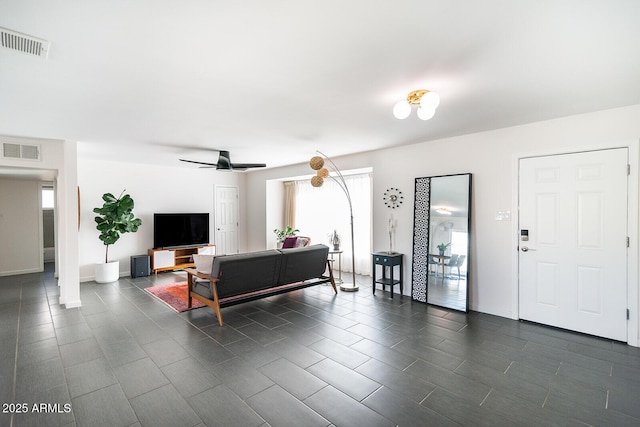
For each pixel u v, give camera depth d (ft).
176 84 7.80
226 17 5.04
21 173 15.89
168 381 8.02
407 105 8.32
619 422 6.45
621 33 5.57
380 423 6.43
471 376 8.24
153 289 17.16
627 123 9.87
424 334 11.01
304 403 7.11
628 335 10.05
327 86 8.02
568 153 11.02
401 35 5.65
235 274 12.67
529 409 6.88
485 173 13.01
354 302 14.89
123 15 4.94
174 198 23.30
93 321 12.32
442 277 14.16
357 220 21.61
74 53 6.16
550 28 5.41
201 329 11.53
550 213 11.48
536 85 8.04
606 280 10.40
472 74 7.35
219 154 17.51
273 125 11.73
